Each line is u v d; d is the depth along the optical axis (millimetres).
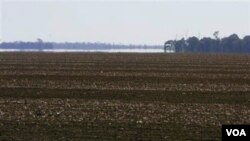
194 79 103250
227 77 108500
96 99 72250
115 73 118250
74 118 56844
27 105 66000
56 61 184875
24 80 98688
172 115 59062
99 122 54656
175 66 151625
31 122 54469
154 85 91188
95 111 61438
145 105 66500
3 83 92812
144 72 122250
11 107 64188
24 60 192875
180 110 62562
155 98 73812
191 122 54906
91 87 87562
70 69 132875
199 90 84000
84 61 186375
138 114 59562
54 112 60625
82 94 77875
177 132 50219
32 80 98875
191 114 59750
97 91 81750
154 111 61750
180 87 88125
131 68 139125
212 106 66125
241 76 111438
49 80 99062
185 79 103062
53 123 54031
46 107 64375
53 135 48594
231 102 70375
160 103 68562
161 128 51875
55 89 84312
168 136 48594
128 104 67312
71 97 74438
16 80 98562
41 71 123562
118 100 71250
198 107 65125
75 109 62906
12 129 50969
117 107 64625
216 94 78875
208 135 48938
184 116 58344
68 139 47188
